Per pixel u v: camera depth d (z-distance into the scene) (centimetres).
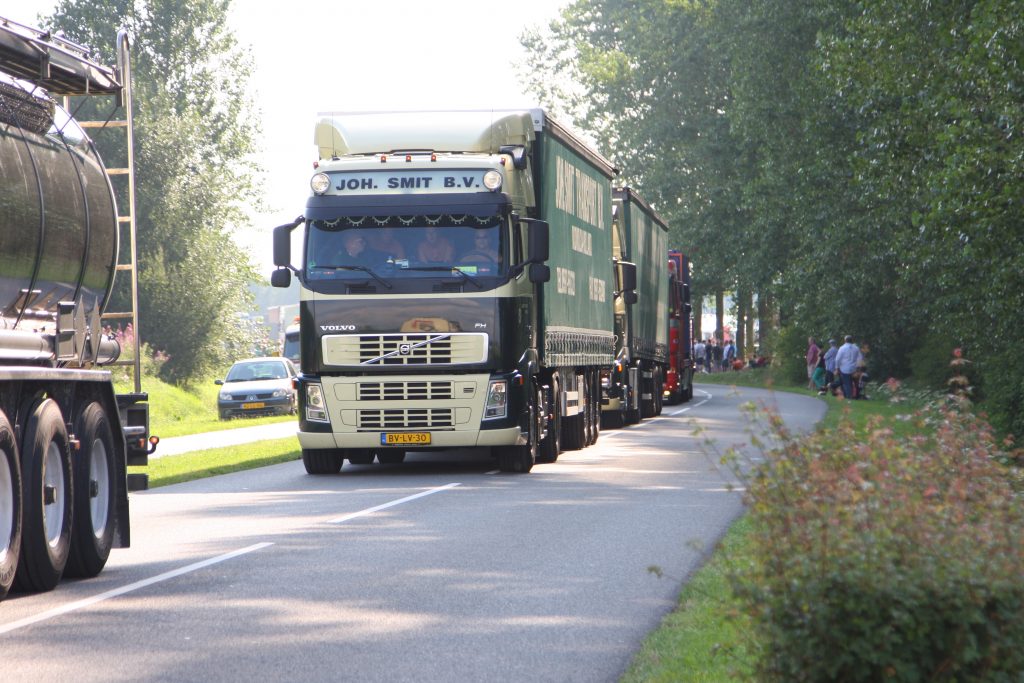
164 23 11288
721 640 1098
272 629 1219
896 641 746
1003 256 3025
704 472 2859
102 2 11244
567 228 3234
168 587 1458
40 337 1533
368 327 2742
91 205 1711
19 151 1497
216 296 10050
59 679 1028
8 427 1353
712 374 11838
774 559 790
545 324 2955
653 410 5150
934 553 784
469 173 2747
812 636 753
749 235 8181
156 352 9788
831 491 859
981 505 898
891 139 4100
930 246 3766
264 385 6488
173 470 3164
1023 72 2902
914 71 3819
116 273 1839
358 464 3256
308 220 2766
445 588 1432
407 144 2848
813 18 6631
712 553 1672
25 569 1420
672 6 9744
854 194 6272
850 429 1012
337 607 1326
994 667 768
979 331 3503
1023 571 783
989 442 1117
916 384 6806
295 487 2672
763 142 8094
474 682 1018
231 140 11544
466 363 2725
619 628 1221
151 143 10138
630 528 1928
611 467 2998
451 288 2730
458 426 2738
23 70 1527
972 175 2955
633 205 4484
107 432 1622
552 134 3067
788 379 9219
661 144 9988
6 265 1438
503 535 1858
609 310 3866
